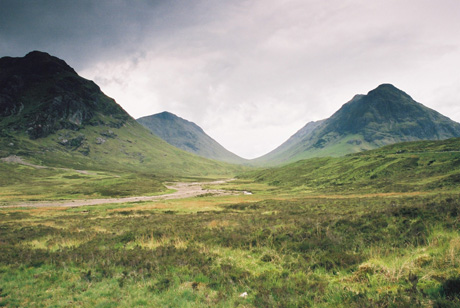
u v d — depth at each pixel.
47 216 39.81
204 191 106.00
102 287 9.48
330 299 7.14
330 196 62.16
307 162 165.12
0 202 70.12
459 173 60.75
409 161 92.56
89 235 19.00
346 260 10.34
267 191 98.88
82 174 168.50
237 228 17.97
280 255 12.06
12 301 8.62
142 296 8.50
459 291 6.18
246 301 7.62
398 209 15.05
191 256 12.38
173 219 26.47
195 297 8.20
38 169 173.12
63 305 8.22
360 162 115.12
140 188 105.00
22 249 15.25
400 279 7.54
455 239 8.97
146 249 14.16
